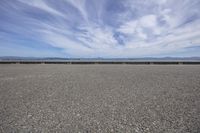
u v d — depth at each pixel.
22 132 2.18
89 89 5.15
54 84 6.16
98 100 3.81
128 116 2.72
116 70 13.12
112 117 2.69
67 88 5.35
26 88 5.39
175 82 6.35
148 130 2.18
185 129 2.18
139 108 3.15
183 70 12.50
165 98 3.91
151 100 3.74
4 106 3.39
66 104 3.50
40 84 6.18
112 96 4.19
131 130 2.19
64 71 12.38
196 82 6.28
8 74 9.96
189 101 3.60
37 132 2.18
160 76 8.41
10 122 2.52
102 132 2.14
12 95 4.41
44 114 2.88
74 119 2.62
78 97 4.12
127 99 3.86
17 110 3.13
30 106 3.38
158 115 2.74
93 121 2.52
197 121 2.44
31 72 11.42
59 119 2.63
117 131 2.17
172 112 2.88
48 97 4.16
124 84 6.01
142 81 6.70
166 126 2.29
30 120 2.60
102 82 6.55
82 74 9.91
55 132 2.16
